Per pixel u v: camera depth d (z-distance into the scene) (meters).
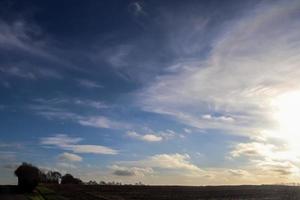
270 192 93.88
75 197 72.12
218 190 100.06
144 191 93.00
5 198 68.81
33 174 86.69
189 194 86.12
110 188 100.50
